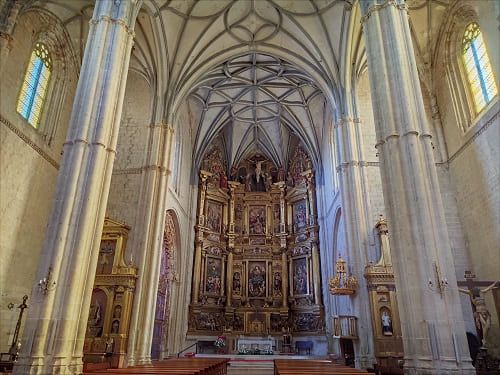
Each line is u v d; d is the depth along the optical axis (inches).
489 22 576.1
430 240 386.0
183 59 820.0
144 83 865.5
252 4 788.6
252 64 971.3
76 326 384.8
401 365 506.0
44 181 662.5
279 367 412.5
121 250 689.0
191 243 1080.2
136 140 815.7
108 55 484.4
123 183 777.6
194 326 1016.2
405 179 418.9
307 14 769.6
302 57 852.0
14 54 594.9
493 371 457.1
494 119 575.2
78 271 393.4
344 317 645.9
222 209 1218.6
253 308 1098.7
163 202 760.3
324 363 546.0
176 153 992.2
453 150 698.8
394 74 459.8
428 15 713.0
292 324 1074.1
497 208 569.9
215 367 478.9
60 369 355.3
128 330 639.8
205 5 763.4
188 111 1082.1
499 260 566.6
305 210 1161.4
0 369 461.4
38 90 667.4
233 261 1173.7
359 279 660.1
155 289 706.2
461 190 673.0
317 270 1050.7
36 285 378.9
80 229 406.6
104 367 546.9
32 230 628.7
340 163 754.8
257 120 1204.5
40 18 655.8
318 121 1098.1
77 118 449.4
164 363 538.3
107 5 510.6
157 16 722.2
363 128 781.9
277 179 1258.0
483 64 624.1
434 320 363.6
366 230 687.1
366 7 514.3
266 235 1198.9
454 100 695.1
